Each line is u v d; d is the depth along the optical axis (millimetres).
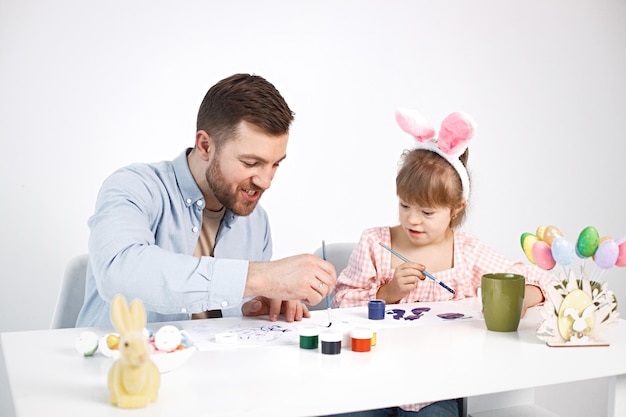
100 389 1035
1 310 2582
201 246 1777
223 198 1597
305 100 2932
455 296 1926
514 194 3285
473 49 3166
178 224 1668
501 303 1383
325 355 1218
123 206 1446
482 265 1961
